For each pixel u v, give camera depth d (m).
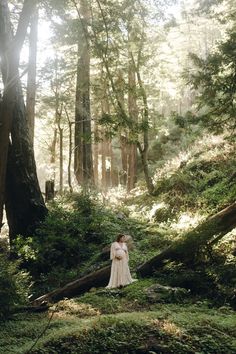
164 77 25.64
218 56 12.26
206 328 7.32
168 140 34.50
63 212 17.48
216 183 18.14
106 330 7.29
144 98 21.19
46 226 16.48
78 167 24.39
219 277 10.24
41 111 27.38
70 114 29.75
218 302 9.47
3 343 7.71
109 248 15.15
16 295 9.94
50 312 10.04
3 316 9.46
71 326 8.20
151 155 34.81
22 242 15.70
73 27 15.55
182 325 7.46
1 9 14.30
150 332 7.22
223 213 11.48
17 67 12.79
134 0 16.30
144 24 19.00
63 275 14.61
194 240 11.48
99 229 16.95
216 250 11.83
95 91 23.20
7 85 12.80
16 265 10.60
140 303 9.96
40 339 7.45
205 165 20.08
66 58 23.78
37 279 15.05
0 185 13.45
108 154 37.34
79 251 15.85
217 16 15.95
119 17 16.70
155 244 15.02
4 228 20.73
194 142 25.86
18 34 12.38
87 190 19.94
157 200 19.19
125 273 11.77
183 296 10.05
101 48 17.64
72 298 11.70
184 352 6.64
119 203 22.12
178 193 18.23
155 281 11.20
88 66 23.47
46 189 20.86
